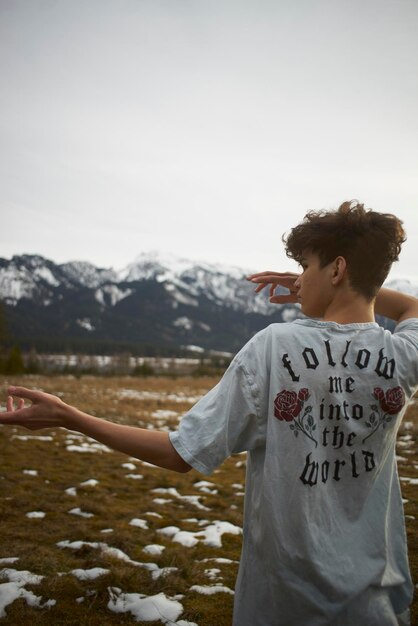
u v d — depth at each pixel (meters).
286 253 1.41
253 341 1.24
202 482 6.81
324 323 1.25
